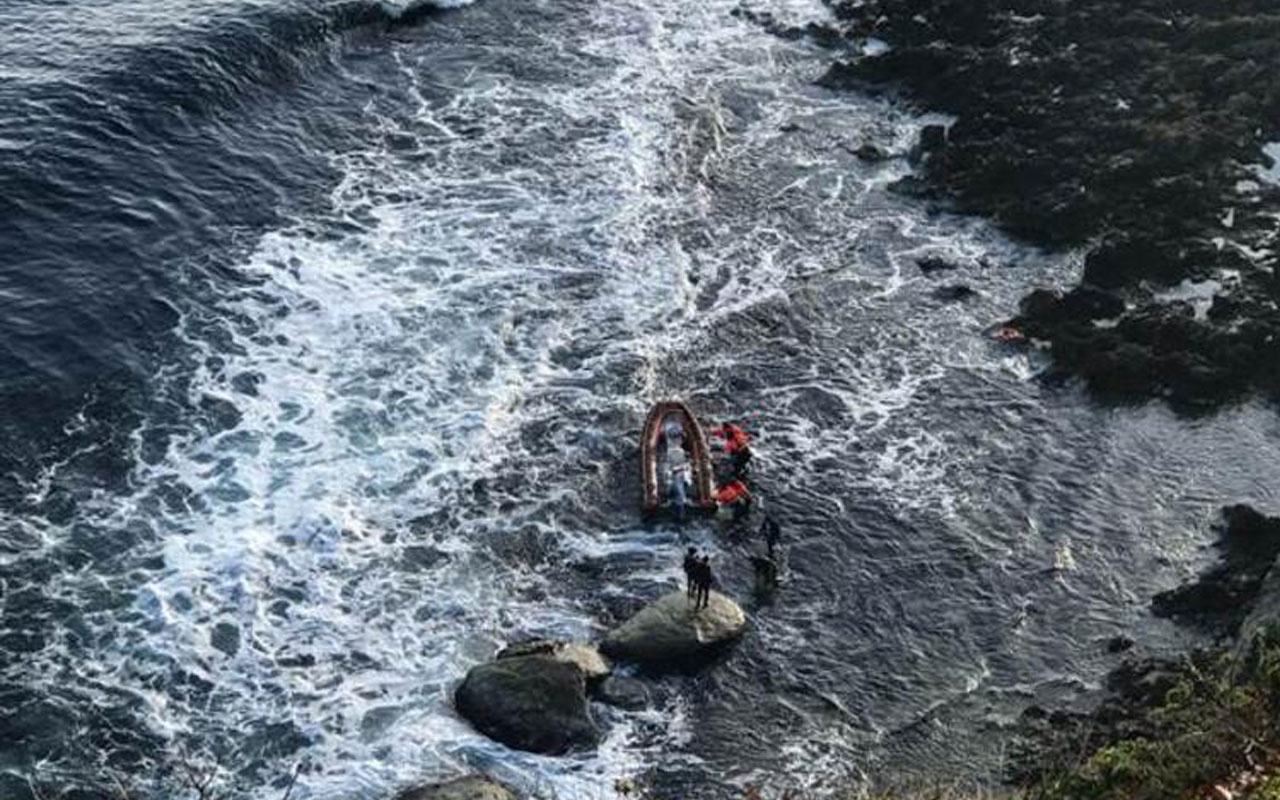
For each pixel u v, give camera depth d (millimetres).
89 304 41531
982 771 30391
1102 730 30453
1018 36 58562
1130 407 41344
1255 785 24297
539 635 33406
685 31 61344
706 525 36875
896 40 60188
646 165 51406
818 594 35094
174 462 37062
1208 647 33062
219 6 56156
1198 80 54438
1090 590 35438
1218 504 38031
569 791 29469
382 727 30797
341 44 56438
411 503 36781
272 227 46156
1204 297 44781
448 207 48188
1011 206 48875
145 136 48844
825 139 54062
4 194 44938
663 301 44812
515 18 60719
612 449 39125
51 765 29375
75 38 53156
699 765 30422
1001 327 44500
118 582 33594
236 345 41125
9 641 31844
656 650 32531
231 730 30516
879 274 46875
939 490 38500
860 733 31422
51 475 36125
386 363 41188
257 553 34781
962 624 34438
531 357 42000
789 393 41719
